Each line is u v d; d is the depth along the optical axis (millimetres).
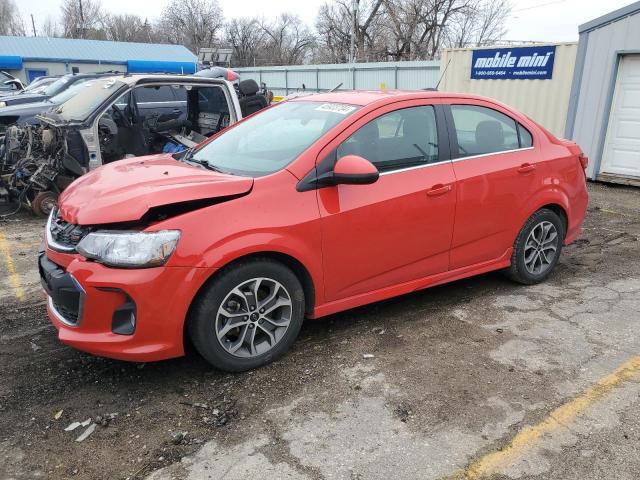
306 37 57875
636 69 9750
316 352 3686
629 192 9656
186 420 2969
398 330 4004
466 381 3324
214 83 7410
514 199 4449
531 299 4562
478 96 4438
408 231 3865
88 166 6965
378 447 2742
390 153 3830
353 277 3709
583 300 4539
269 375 3400
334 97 4195
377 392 3213
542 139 4742
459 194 4086
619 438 2791
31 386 3289
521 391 3213
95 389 3258
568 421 2930
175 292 3016
